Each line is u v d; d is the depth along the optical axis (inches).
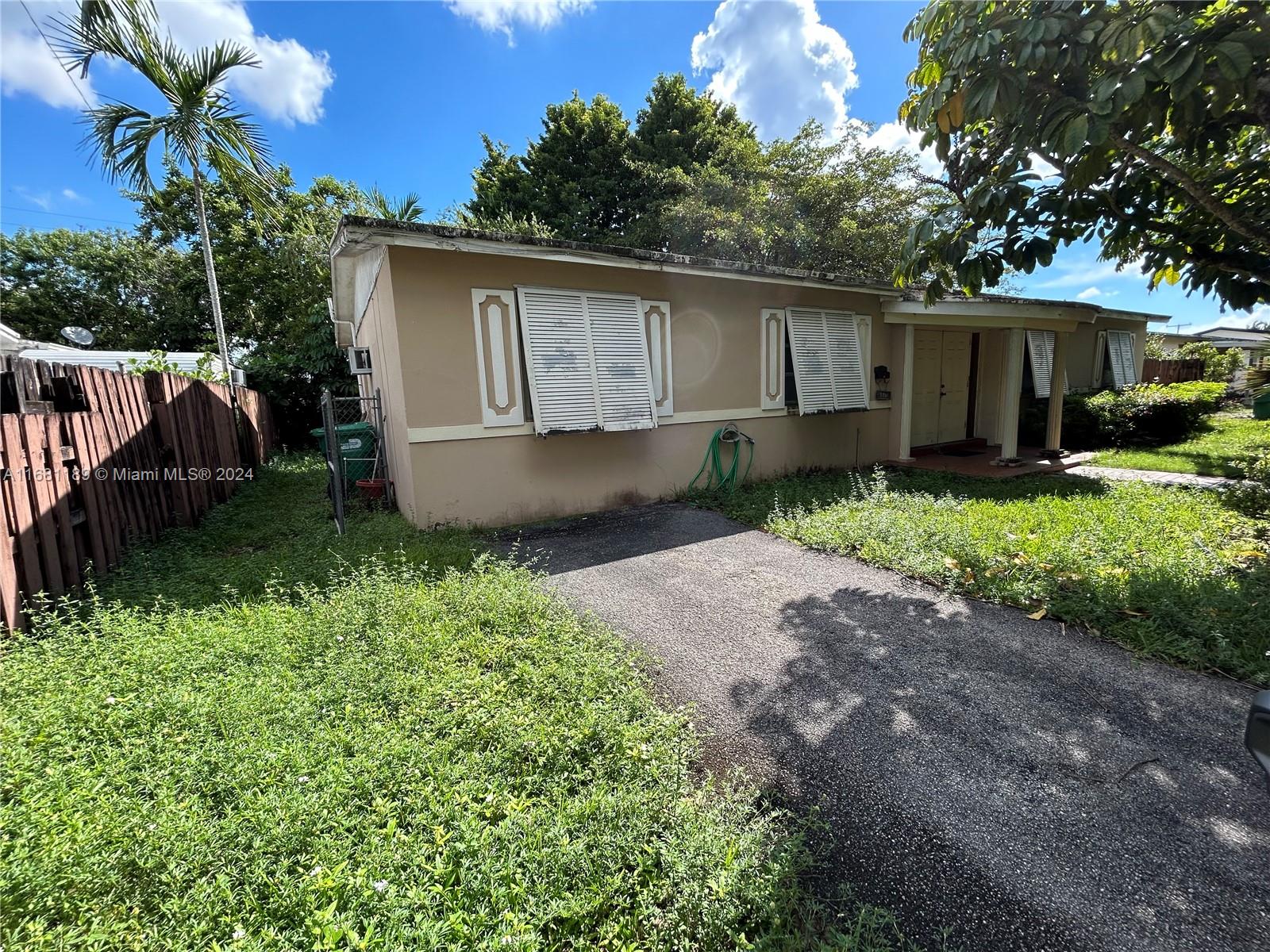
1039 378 426.3
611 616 138.4
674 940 55.9
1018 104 122.0
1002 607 139.6
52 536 127.2
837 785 80.4
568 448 236.1
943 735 91.1
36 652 102.0
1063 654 116.1
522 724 85.7
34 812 62.4
